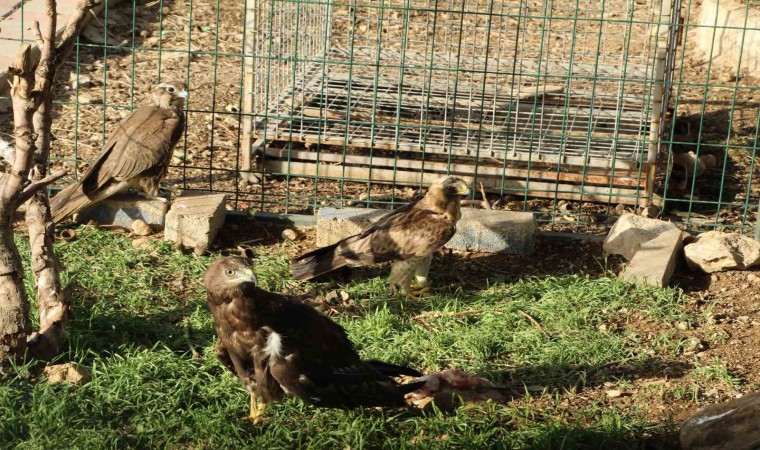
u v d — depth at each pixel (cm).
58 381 323
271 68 462
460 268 395
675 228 403
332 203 436
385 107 489
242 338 304
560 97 498
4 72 503
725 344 354
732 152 489
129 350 337
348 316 365
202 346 346
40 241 343
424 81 468
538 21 611
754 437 304
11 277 328
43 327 334
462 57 537
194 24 602
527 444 313
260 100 459
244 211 420
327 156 454
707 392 333
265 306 304
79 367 326
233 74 544
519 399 330
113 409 318
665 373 341
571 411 326
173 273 383
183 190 420
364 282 384
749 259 390
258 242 407
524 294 376
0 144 335
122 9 611
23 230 402
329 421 320
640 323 363
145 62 549
